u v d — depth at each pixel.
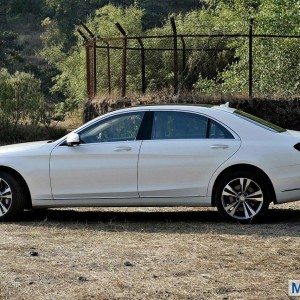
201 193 10.65
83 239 9.68
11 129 26.30
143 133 10.87
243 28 24.84
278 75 22.78
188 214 11.88
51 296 6.97
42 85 52.62
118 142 10.88
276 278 7.59
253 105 18.89
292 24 23.44
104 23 38.75
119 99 19.77
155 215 11.82
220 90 23.39
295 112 18.88
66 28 65.94
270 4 24.27
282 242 9.36
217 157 10.59
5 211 11.16
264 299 6.88
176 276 7.68
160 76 32.16
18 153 11.09
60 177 10.95
